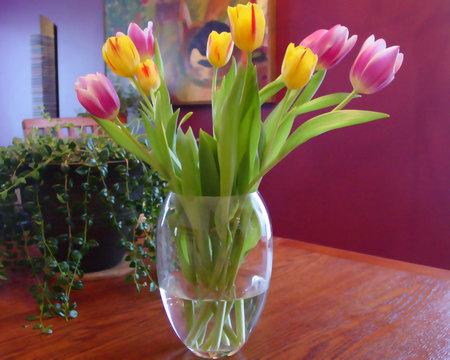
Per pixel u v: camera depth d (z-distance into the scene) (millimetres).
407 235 2090
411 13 1964
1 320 657
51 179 738
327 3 2234
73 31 3836
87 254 807
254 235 522
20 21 4223
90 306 708
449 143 1914
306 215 2445
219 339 529
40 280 815
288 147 493
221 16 2707
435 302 700
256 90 474
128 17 3297
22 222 773
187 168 490
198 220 498
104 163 734
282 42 2436
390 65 475
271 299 722
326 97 543
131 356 554
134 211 814
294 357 544
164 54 3066
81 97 477
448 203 1947
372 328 616
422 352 551
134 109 3248
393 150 2088
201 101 2896
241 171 500
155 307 703
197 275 513
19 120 4320
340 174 2279
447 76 1892
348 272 843
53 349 569
